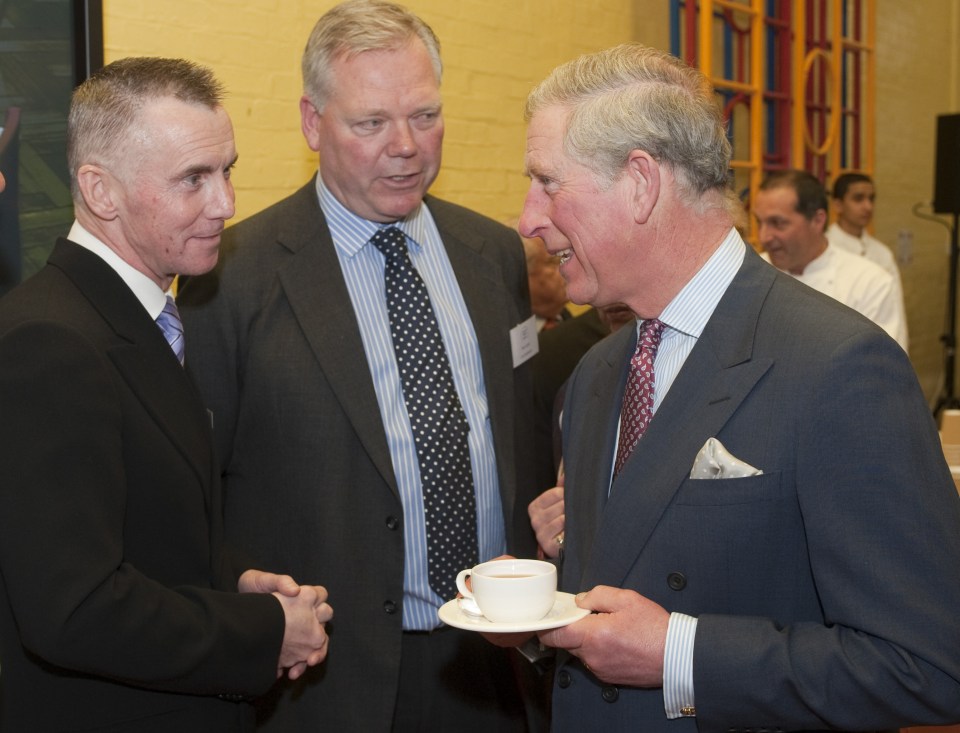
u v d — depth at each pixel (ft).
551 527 5.47
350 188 6.05
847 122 23.24
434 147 6.06
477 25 13.37
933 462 3.57
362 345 5.95
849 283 13.71
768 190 13.74
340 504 5.76
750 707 3.63
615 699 4.10
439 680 6.05
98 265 4.47
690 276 4.13
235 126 10.38
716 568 3.82
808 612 3.83
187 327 5.92
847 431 3.56
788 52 19.93
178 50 9.70
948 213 24.27
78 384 3.99
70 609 3.82
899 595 3.43
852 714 3.48
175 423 4.50
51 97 8.25
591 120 4.03
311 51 6.04
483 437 6.30
